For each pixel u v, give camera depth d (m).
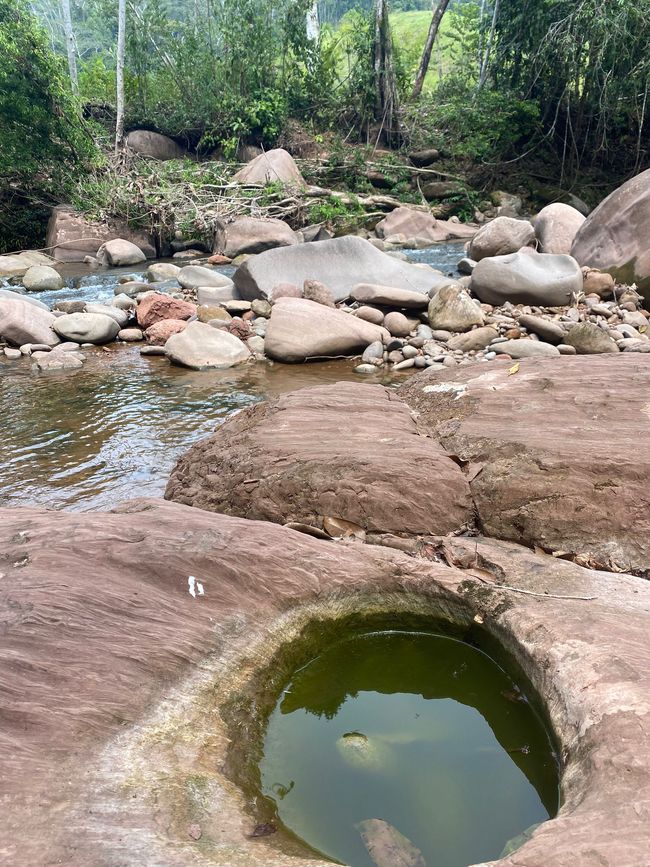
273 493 4.19
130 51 24.62
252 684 2.75
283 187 18.56
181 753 2.29
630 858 1.68
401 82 25.02
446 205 20.66
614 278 10.53
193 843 1.91
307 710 2.78
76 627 2.68
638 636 2.67
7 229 18.38
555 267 10.38
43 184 18.34
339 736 2.61
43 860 1.79
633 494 3.74
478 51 25.38
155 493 5.42
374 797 2.33
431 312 9.60
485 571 3.37
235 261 15.48
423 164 22.55
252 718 2.62
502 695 2.81
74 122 17.56
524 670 2.75
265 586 3.09
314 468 4.15
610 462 3.85
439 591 3.15
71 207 18.14
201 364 8.66
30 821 1.91
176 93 24.14
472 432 4.45
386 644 3.16
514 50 22.22
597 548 3.72
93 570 3.02
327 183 21.41
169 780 2.15
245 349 8.99
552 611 2.91
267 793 2.32
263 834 2.03
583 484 3.82
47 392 7.90
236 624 2.91
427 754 2.54
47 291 12.86
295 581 3.14
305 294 10.23
